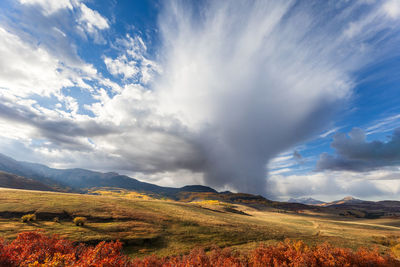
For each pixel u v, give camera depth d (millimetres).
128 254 23984
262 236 37750
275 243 32031
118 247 12023
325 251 14969
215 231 37500
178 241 30328
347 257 14211
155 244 28516
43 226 28609
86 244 24156
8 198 41156
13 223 28359
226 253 16203
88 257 9711
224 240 32906
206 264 12805
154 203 66938
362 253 15336
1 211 32438
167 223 39219
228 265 12617
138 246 27016
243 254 17094
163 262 13438
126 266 10930
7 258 9461
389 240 41531
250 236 36812
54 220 32125
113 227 31812
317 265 13102
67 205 41188
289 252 14711
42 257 10242
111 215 38531
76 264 9156
